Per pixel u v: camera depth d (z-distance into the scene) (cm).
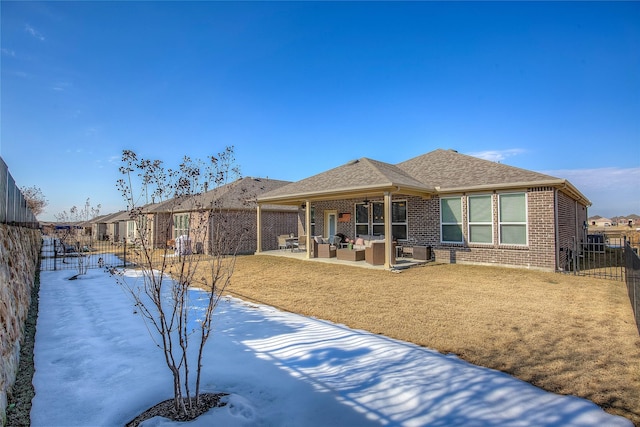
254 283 1012
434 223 1400
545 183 1120
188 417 303
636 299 578
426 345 490
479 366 415
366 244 1512
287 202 1820
